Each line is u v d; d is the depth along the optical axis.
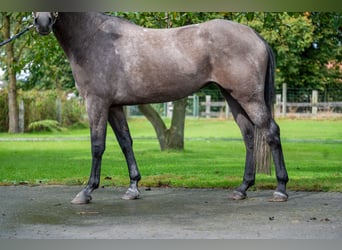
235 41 6.54
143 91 6.70
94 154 6.78
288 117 27.69
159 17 9.42
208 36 6.59
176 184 8.38
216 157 13.70
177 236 5.04
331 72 31.64
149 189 7.90
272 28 11.80
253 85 6.55
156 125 15.60
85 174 10.20
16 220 5.77
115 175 9.98
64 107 27.47
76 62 6.74
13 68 10.23
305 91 31.30
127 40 6.73
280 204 6.62
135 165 7.19
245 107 6.63
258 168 6.83
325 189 7.75
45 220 5.77
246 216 5.92
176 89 6.68
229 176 9.53
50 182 8.73
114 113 7.14
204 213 6.11
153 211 6.24
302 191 7.65
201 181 8.72
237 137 20.66
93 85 6.68
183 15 9.12
